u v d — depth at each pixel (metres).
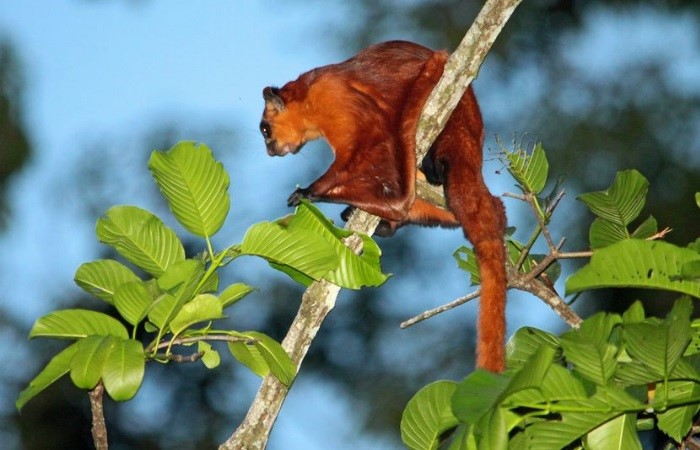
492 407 6.90
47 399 21.91
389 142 11.85
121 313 8.16
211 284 8.60
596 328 7.15
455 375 26.12
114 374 7.77
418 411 8.40
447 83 10.81
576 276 7.33
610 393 7.36
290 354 9.84
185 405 23.03
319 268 8.82
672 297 24.09
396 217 11.60
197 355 8.47
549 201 10.22
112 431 22.55
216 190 8.66
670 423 8.11
